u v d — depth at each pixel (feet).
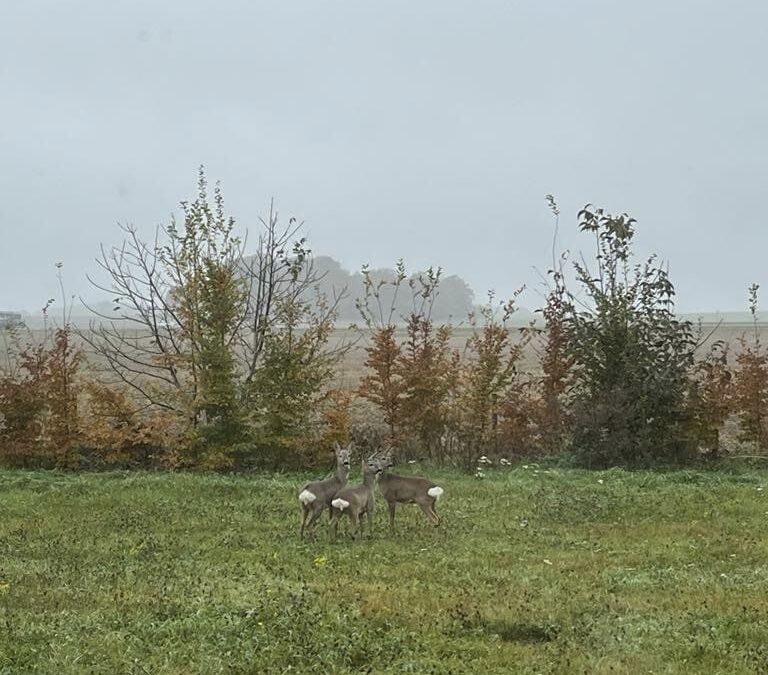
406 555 45.88
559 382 81.56
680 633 32.04
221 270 78.89
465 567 43.24
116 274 83.71
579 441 76.79
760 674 27.84
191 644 30.45
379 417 88.43
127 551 47.24
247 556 45.70
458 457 78.59
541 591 38.04
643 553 46.03
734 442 82.79
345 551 46.88
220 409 76.69
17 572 41.75
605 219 80.84
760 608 34.81
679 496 61.62
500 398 80.12
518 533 51.47
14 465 77.05
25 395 76.59
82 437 76.69
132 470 76.54
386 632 32.01
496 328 82.53
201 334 78.33
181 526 53.83
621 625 33.17
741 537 49.80
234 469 76.48
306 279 84.89
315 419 79.25
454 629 32.65
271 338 79.46
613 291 79.82
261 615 33.24
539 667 28.66
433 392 79.25
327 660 28.89
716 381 77.61
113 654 29.45
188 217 81.41
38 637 31.12
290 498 63.21
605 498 61.05
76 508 60.08
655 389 75.31
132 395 83.35
